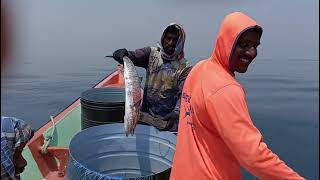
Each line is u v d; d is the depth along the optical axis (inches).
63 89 546.6
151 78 153.3
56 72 695.1
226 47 75.7
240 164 75.0
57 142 182.7
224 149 77.7
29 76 622.5
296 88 482.0
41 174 158.9
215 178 77.7
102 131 130.2
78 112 212.4
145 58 154.9
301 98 420.5
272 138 268.5
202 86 76.6
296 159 219.6
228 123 71.5
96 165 128.3
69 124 198.4
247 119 71.7
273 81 527.8
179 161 83.5
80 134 122.0
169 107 150.3
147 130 133.4
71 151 112.5
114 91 187.9
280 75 577.9
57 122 188.9
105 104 161.3
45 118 402.6
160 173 104.1
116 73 290.8
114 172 132.0
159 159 130.4
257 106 385.1
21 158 98.6
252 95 438.3
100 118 163.0
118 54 150.6
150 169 132.3
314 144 248.7
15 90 506.6
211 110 73.4
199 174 78.9
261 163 70.4
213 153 77.9
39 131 178.1
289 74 588.1
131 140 133.2
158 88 150.5
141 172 133.2
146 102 154.0
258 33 75.6
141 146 133.3
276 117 335.6
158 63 152.1
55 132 182.7
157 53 153.2
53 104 460.1
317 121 314.3
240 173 80.9
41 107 443.5
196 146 79.8
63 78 634.8
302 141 257.9
